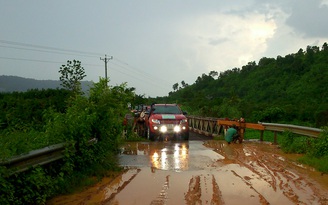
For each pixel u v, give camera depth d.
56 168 6.53
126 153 10.84
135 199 5.68
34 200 5.32
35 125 8.35
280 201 5.60
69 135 7.03
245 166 8.61
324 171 7.98
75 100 8.53
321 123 29.81
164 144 13.41
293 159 9.73
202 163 9.02
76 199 5.71
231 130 13.73
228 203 5.45
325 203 5.53
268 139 16.61
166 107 16.67
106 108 8.63
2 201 4.60
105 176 7.46
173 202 5.50
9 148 5.29
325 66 81.56
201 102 51.09
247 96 85.81
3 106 19.45
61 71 26.53
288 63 95.00
